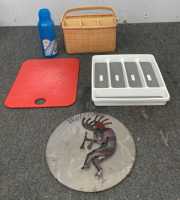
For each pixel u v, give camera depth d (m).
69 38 0.85
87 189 0.48
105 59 0.82
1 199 0.48
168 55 0.89
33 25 1.16
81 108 0.67
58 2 1.07
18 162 0.55
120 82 0.72
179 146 0.57
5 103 0.70
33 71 0.83
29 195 0.48
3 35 1.07
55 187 0.49
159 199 0.47
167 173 0.51
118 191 0.48
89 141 0.58
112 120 0.63
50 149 0.57
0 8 1.09
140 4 1.07
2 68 0.85
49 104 0.69
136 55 0.81
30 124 0.64
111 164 0.53
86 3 1.07
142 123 0.62
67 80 0.78
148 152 0.55
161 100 0.64
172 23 1.11
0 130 0.62
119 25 1.11
